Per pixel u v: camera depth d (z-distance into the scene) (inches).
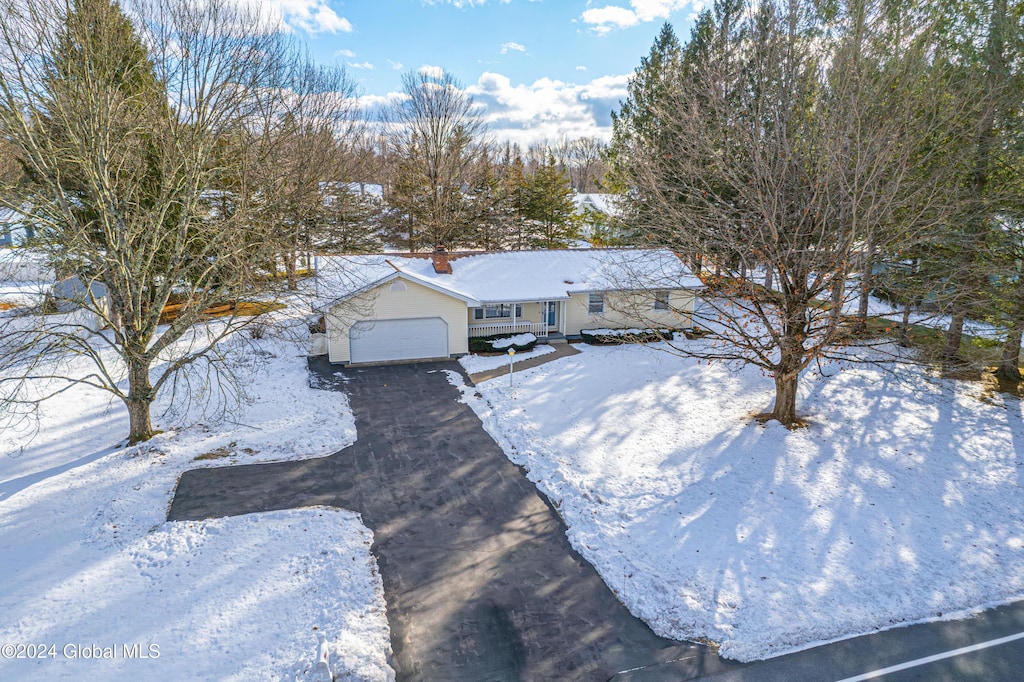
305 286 858.8
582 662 347.3
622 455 624.7
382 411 745.6
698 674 338.0
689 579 420.8
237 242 655.8
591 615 387.2
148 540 455.8
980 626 377.4
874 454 624.1
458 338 986.7
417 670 338.6
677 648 358.9
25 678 320.5
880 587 412.5
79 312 942.4
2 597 386.0
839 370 895.7
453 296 960.9
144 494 528.1
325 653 333.4
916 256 797.2
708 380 872.3
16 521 478.9
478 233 1846.7
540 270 1134.4
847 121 622.8
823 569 431.8
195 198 660.1
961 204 687.1
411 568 432.1
